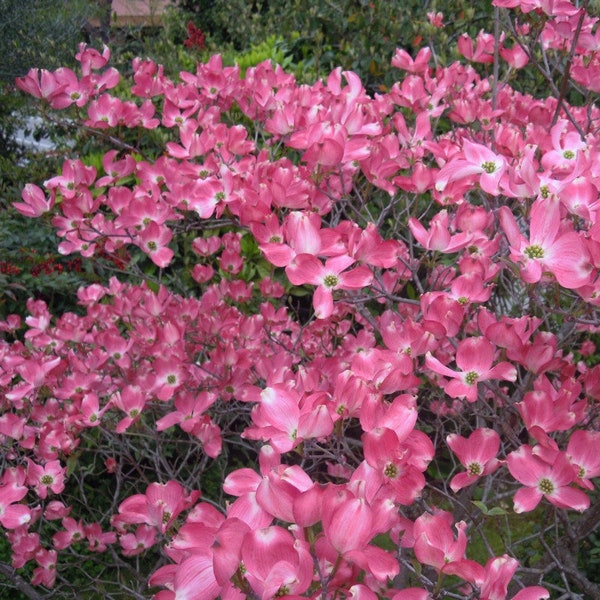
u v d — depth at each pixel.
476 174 0.92
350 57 2.16
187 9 4.00
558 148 0.96
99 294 1.46
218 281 1.76
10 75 3.43
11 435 1.20
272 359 1.22
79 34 3.89
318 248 0.82
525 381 0.98
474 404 1.11
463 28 2.05
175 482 0.73
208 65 1.35
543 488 0.73
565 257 0.74
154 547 1.54
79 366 1.28
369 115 1.17
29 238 2.19
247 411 1.42
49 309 2.03
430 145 1.10
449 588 0.91
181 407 1.16
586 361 1.57
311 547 0.55
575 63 1.27
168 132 1.90
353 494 0.54
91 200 1.16
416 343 0.82
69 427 1.20
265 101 1.25
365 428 0.64
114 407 1.21
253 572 0.51
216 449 1.16
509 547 1.05
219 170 1.12
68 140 2.55
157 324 1.30
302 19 2.42
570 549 1.03
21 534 1.24
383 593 0.70
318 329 1.34
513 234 0.75
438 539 0.61
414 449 0.65
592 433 0.76
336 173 1.05
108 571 1.60
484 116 1.21
